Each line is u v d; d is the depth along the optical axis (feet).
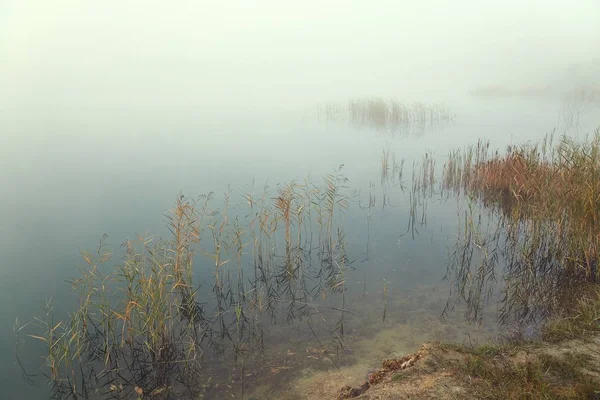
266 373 21.20
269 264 34.09
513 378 15.93
